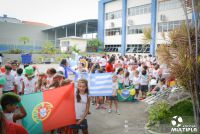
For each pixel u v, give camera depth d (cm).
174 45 565
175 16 2989
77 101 497
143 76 1102
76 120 497
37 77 837
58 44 5525
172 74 568
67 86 486
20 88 751
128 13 3900
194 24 567
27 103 465
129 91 1074
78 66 1338
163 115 700
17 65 946
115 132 673
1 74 728
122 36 3981
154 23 3319
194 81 554
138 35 3700
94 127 714
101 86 860
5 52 3466
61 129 537
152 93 1047
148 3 3484
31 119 462
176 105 788
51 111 473
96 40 4381
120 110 912
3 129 257
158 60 586
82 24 4928
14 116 420
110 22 4300
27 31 5494
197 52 542
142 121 771
